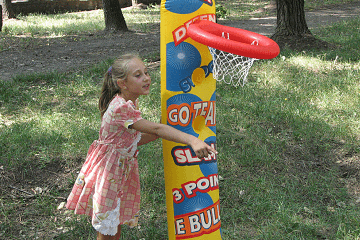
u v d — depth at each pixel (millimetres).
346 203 3834
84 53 10406
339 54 8383
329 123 5340
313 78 6914
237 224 3492
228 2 22938
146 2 23031
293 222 3434
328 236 3311
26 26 15164
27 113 5625
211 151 2127
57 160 4402
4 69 8680
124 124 2293
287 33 9430
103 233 2447
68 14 20094
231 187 3998
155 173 4117
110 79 2469
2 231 3318
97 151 2512
